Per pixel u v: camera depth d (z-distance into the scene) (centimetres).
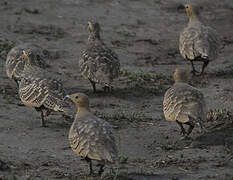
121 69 1983
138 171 1209
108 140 1116
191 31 1906
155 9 2658
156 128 1484
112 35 2330
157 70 2008
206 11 2722
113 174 1171
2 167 1195
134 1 2727
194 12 1964
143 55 2158
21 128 1447
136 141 1395
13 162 1231
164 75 1922
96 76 1706
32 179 1150
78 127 1152
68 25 2394
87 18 2484
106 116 1552
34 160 1253
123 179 1162
